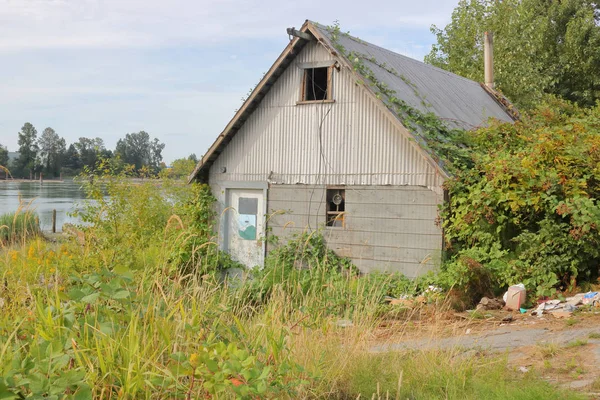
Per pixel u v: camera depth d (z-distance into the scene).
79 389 4.09
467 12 32.03
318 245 14.67
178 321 5.36
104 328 4.73
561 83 31.47
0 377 4.04
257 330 5.91
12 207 32.03
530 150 12.81
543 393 5.48
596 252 11.30
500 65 28.69
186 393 4.57
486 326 9.55
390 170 14.08
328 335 6.43
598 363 6.68
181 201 18.81
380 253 14.06
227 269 15.61
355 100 14.63
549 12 32.38
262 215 15.83
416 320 10.16
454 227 12.93
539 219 12.17
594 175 11.72
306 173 15.27
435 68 19.78
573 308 10.17
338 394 5.61
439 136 14.16
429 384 5.95
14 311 5.68
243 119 16.14
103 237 11.14
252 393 4.50
